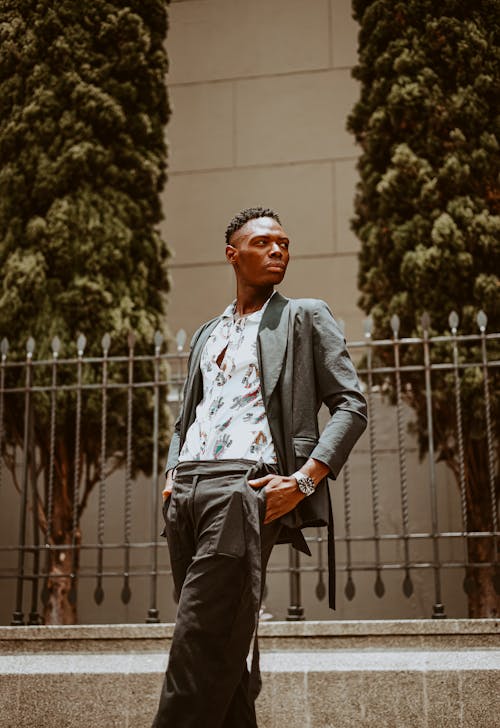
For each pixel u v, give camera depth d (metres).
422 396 4.94
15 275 5.09
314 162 7.54
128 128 5.43
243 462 2.17
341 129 7.54
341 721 3.17
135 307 5.24
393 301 5.00
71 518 4.97
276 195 7.54
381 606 5.89
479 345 4.80
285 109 7.69
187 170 7.75
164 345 5.38
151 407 5.14
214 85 7.86
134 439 5.10
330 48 7.71
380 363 5.05
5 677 3.41
